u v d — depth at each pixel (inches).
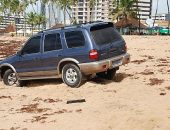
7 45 1482.5
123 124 322.0
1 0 4547.2
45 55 511.8
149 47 1137.4
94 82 514.0
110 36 503.8
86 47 476.7
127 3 3747.5
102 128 318.3
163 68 639.8
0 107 423.2
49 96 464.8
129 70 630.5
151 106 372.5
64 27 507.5
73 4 3932.1
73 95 457.4
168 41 1405.0
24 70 535.2
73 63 491.8
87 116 358.0
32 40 528.7
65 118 358.3
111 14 4018.2
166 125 308.7
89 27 481.1
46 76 520.7
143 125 313.7
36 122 353.1
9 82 556.7
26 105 425.7
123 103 396.2
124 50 519.2
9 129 336.8
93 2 4020.7
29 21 4269.2
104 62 475.2
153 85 489.1
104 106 390.0
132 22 3811.5
